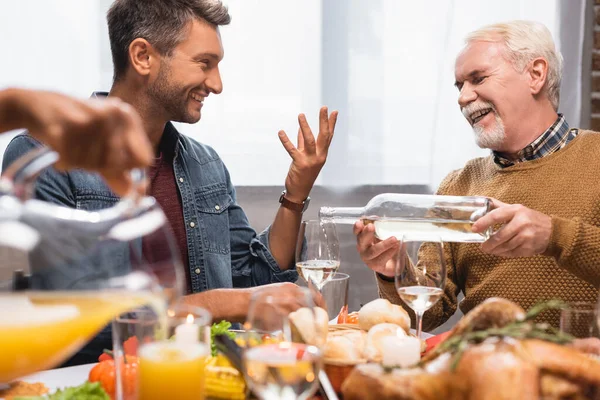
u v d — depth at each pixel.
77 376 1.15
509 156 2.02
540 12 3.01
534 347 0.73
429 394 0.73
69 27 2.53
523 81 1.94
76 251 0.69
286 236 1.88
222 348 0.98
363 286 2.93
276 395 0.76
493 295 1.87
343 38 2.83
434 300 1.18
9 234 0.67
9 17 2.47
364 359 0.99
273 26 2.76
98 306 0.70
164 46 1.75
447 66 2.92
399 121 2.90
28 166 0.74
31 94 0.75
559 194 1.85
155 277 0.74
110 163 0.74
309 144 1.79
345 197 2.88
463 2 2.93
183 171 1.92
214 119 2.73
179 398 0.80
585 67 3.06
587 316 0.99
